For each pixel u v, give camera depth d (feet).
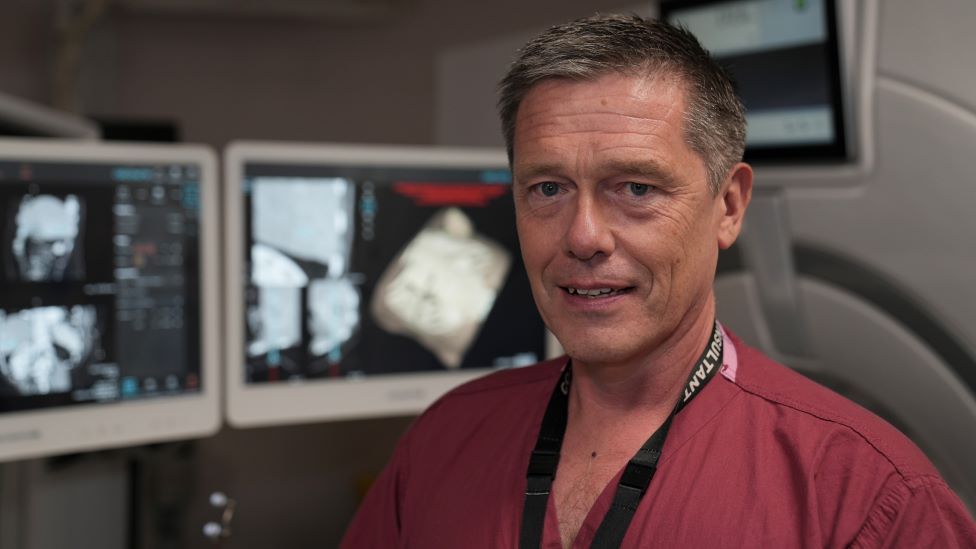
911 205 3.35
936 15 3.24
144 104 9.89
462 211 4.58
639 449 2.31
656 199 2.10
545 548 2.30
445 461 2.69
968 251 3.20
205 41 10.02
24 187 3.85
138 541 5.09
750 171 2.35
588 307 2.16
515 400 2.72
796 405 2.24
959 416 3.33
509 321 4.65
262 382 4.26
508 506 2.41
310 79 10.18
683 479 2.19
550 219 2.20
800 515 2.05
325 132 10.19
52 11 9.59
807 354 3.83
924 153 3.30
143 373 4.07
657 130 2.06
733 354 2.48
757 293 3.92
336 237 4.38
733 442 2.22
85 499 4.53
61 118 4.75
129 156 4.06
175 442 4.95
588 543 2.24
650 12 4.84
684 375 2.36
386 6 9.89
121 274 4.04
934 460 3.47
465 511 2.50
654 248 2.10
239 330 4.23
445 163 4.53
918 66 3.30
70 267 3.93
